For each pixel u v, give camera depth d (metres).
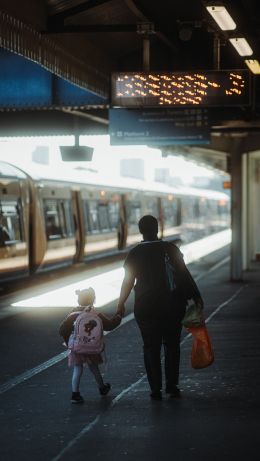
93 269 32.41
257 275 28.14
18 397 9.26
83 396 9.20
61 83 18.27
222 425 7.70
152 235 9.00
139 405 8.62
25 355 12.32
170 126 19.59
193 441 7.14
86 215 31.62
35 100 18.28
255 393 9.18
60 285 24.84
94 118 21.36
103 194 34.31
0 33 10.71
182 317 8.91
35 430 7.67
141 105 15.09
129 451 6.86
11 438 7.39
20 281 25.75
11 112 22.48
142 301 8.77
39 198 26.08
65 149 21.62
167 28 15.26
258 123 19.45
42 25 12.68
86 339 8.82
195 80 15.01
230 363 11.24
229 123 19.56
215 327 15.26
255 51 13.39
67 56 14.12
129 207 38.53
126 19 14.45
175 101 14.99
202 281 26.14
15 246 23.23
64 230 28.70
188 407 8.49
